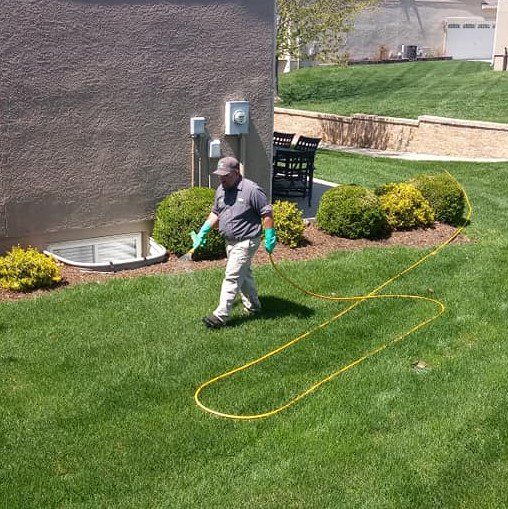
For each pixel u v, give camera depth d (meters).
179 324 7.60
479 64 35.12
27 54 8.88
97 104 9.52
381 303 8.42
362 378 6.61
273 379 6.56
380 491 5.06
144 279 8.88
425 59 39.91
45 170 9.31
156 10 9.73
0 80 8.77
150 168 10.17
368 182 15.84
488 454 5.51
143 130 9.98
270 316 7.92
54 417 5.82
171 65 10.01
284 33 22.83
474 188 15.19
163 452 5.41
